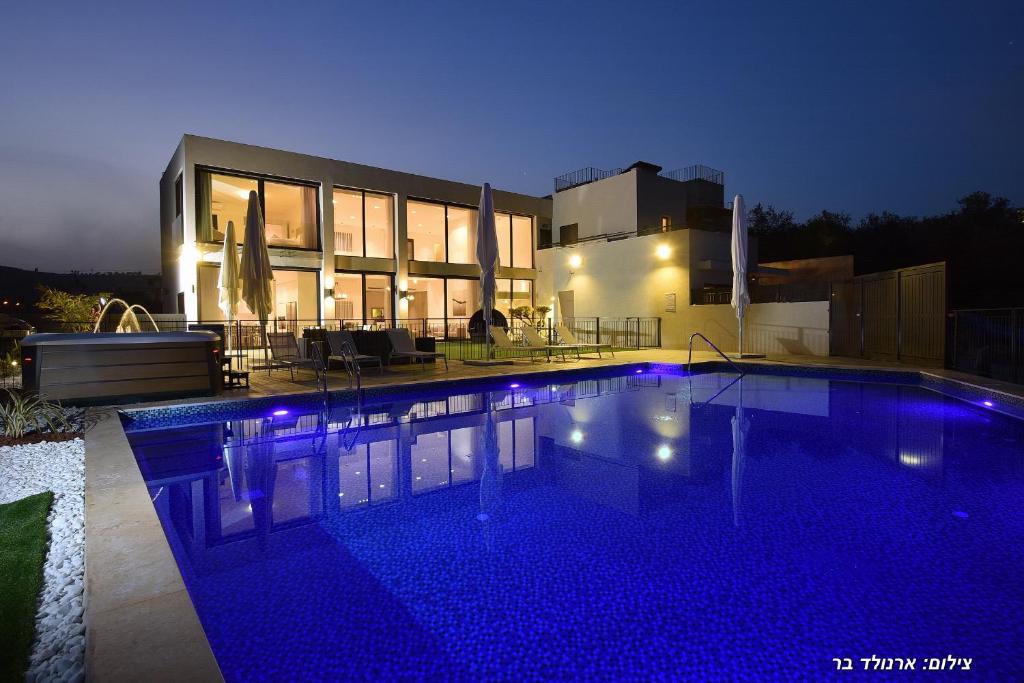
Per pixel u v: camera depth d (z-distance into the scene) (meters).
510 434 5.45
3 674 1.54
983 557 2.63
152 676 1.33
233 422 6.11
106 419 5.30
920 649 1.90
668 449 4.83
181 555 2.72
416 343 10.70
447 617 2.13
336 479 3.98
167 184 17.89
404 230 18.80
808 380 9.79
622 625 2.07
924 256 26.48
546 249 20.61
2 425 5.09
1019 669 1.78
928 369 9.33
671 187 20.66
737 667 1.80
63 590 2.11
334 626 2.07
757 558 2.64
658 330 16.67
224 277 10.41
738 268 12.04
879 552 2.70
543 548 2.78
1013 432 5.45
